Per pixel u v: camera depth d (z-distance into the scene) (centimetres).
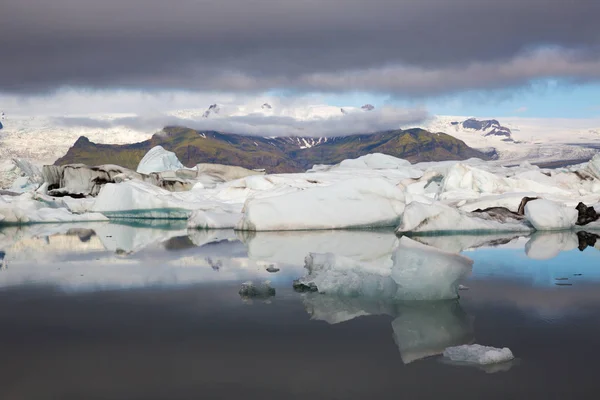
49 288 854
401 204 1914
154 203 2659
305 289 823
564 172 2861
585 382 441
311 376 460
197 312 682
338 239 1563
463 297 758
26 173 5088
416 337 567
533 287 824
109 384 448
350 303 727
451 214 1722
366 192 1909
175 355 517
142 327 616
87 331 604
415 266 753
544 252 1245
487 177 2642
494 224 1752
